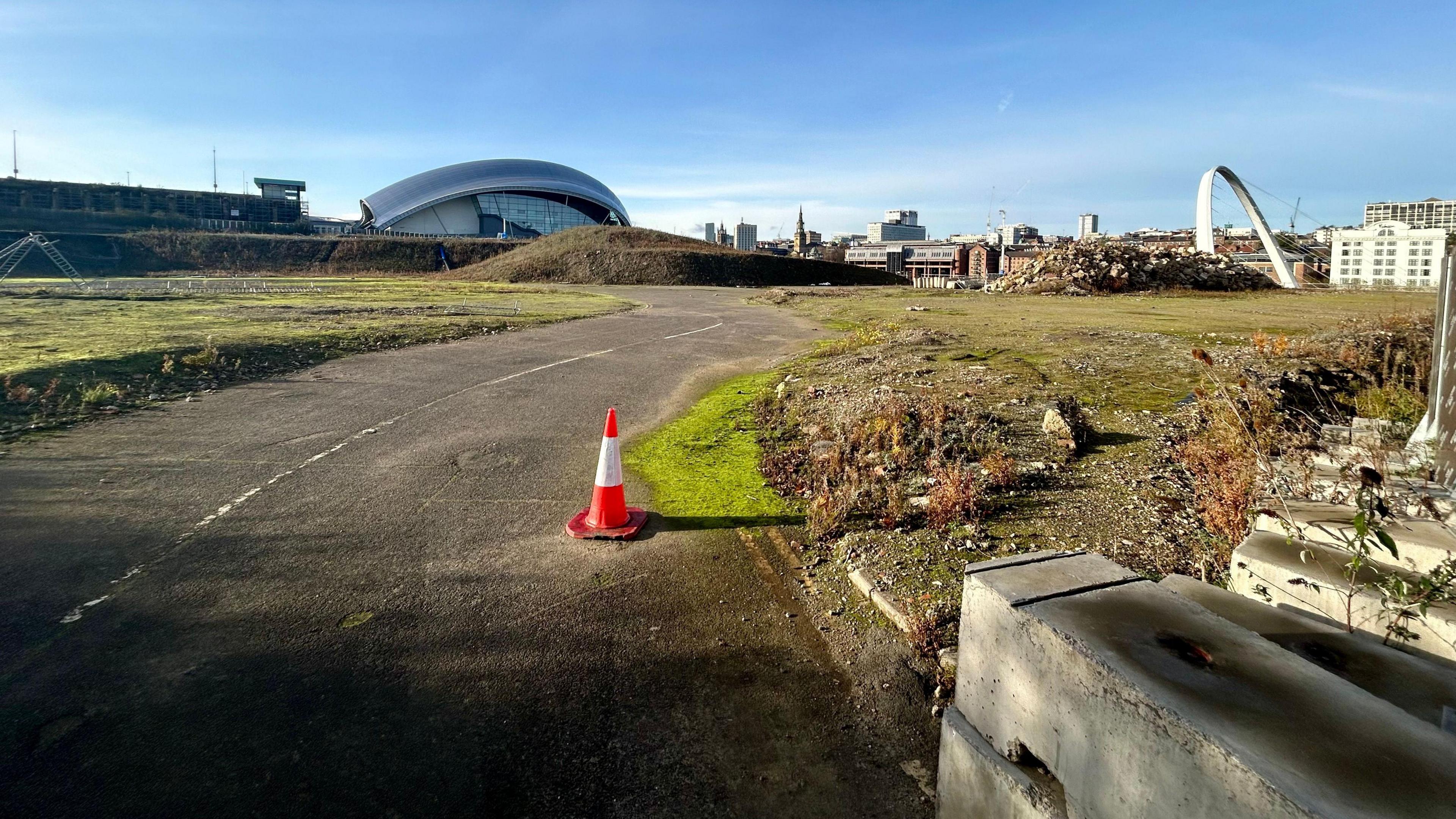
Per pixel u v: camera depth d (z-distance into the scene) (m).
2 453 6.73
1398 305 17.69
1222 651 1.86
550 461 6.95
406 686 3.33
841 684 3.40
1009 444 6.83
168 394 9.44
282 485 6.09
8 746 2.86
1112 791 1.77
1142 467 6.20
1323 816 1.30
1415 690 1.90
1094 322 19.47
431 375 11.34
